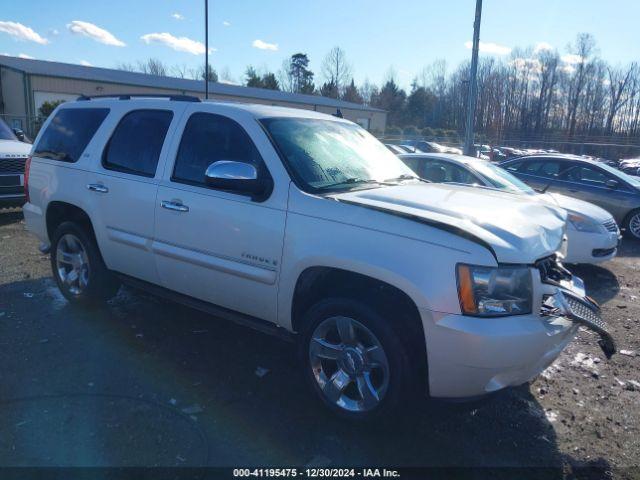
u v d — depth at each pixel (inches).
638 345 200.5
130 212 175.2
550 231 137.6
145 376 155.5
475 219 128.2
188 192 159.3
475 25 628.1
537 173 441.7
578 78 2468.0
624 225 412.2
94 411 135.5
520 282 119.3
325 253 130.3
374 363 129.2
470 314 115.6
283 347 180.1
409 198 139.9
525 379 126.0
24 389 145.2
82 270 202.8
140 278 181.5
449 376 119.0
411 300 122.3
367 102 3378.4
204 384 152.6
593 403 154.3
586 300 136.9
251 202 145.6
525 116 2571.4
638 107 2358.5
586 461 126.5
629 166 1128.2
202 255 156.9
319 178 146.6
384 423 130.3
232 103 169.2
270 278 142.2
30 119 1142.3
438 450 127.4
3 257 277.7
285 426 133.6
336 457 122.9
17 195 354.6
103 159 187.8
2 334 180.9
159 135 174.4
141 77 1680.6
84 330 187.0
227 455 120.6
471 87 642.8
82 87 1419.8
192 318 202.4
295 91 3376.0
